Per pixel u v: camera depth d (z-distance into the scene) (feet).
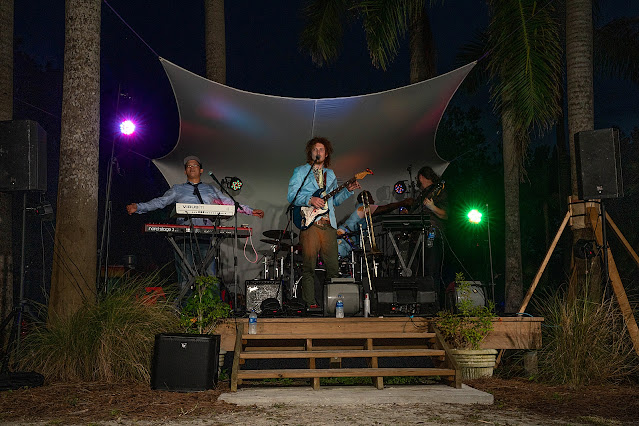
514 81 26.58
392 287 22.71
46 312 21.67
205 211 22.76
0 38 24.68
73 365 19.25
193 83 27.91
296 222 23.71
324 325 21.48
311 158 24.68
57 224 21.77
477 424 14.34
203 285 20.99
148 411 15.60
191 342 18.60
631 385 20.26
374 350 20.71
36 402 16.34
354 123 31.40
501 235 54.90
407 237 27.30
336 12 36.63
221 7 34.88
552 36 27.04
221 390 18.79
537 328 22.25
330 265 23.48
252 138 32.40
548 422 14.73
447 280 33.17
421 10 37.06
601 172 22.38
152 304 21.07
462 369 21.58
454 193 57.36
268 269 32.42
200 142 32.71
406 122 31.53
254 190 36.29
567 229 48.65
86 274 21.57
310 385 20.43
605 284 22.31
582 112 26.11
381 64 32.42
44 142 21.03
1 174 20.13
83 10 22.61
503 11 27.45
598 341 20.83
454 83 28.73
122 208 55.06
